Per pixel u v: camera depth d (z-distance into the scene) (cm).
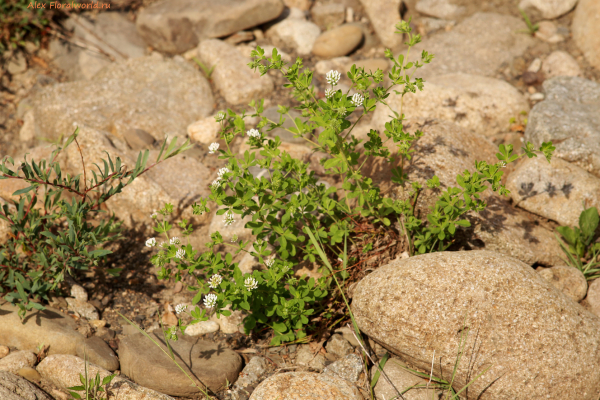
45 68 554
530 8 536
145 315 329
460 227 330
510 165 390
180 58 548
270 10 552
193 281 353
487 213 337
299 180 298
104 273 355
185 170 422
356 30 545
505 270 267
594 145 369
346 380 271
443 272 266
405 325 256
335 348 300
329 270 312
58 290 329
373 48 559
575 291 308
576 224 347
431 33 550
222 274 289
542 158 370
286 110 299
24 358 283
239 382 286
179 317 327
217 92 516
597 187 352
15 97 528
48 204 326
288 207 286
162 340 302
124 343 296
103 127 460
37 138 480
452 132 377
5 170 286
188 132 466
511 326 249
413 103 438
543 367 243
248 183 284
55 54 561
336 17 577
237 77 509
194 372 277
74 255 311
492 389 244
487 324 250
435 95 435
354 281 312
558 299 262
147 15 552
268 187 287
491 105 431
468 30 535
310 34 560
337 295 309
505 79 488
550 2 526
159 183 401
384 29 553
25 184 381
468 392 251
